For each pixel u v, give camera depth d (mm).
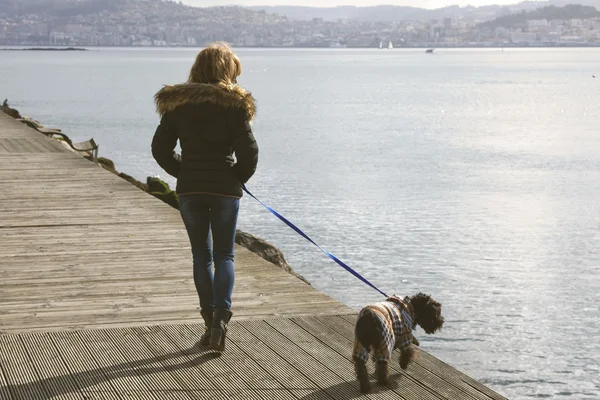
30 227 10180
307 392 4855
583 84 158250
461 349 18844
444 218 32781
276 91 127938
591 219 33188
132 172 42531
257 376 5109
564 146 59469
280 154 52250
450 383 4980
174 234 9750
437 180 42625
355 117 82250
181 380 5039
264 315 6418
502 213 34219
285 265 11797
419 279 24047
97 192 12922
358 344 4746
